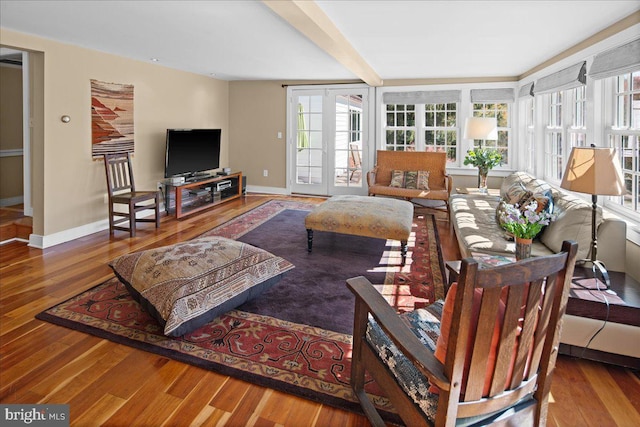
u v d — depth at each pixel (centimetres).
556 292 124
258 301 282
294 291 300
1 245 411
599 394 187
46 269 341
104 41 402
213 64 540
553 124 488
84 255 380
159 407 175
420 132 668
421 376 135
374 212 385
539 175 517
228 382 193
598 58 336
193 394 184
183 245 281
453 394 113
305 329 244
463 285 104
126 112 498
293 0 238
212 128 694
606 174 216
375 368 162
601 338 204
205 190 602
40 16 319
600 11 287
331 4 275
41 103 394
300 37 381
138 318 254
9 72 529
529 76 549
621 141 318
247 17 316
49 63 396
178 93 595
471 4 275
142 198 455
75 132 430
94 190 458
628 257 280
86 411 172
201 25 340
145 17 319
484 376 117
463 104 633
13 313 259
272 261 283
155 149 554
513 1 268
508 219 243
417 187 589
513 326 116
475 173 641
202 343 226
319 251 403
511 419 128
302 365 207
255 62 520
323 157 714
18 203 552
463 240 319
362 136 688
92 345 223
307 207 617
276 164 736
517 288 112
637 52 281
